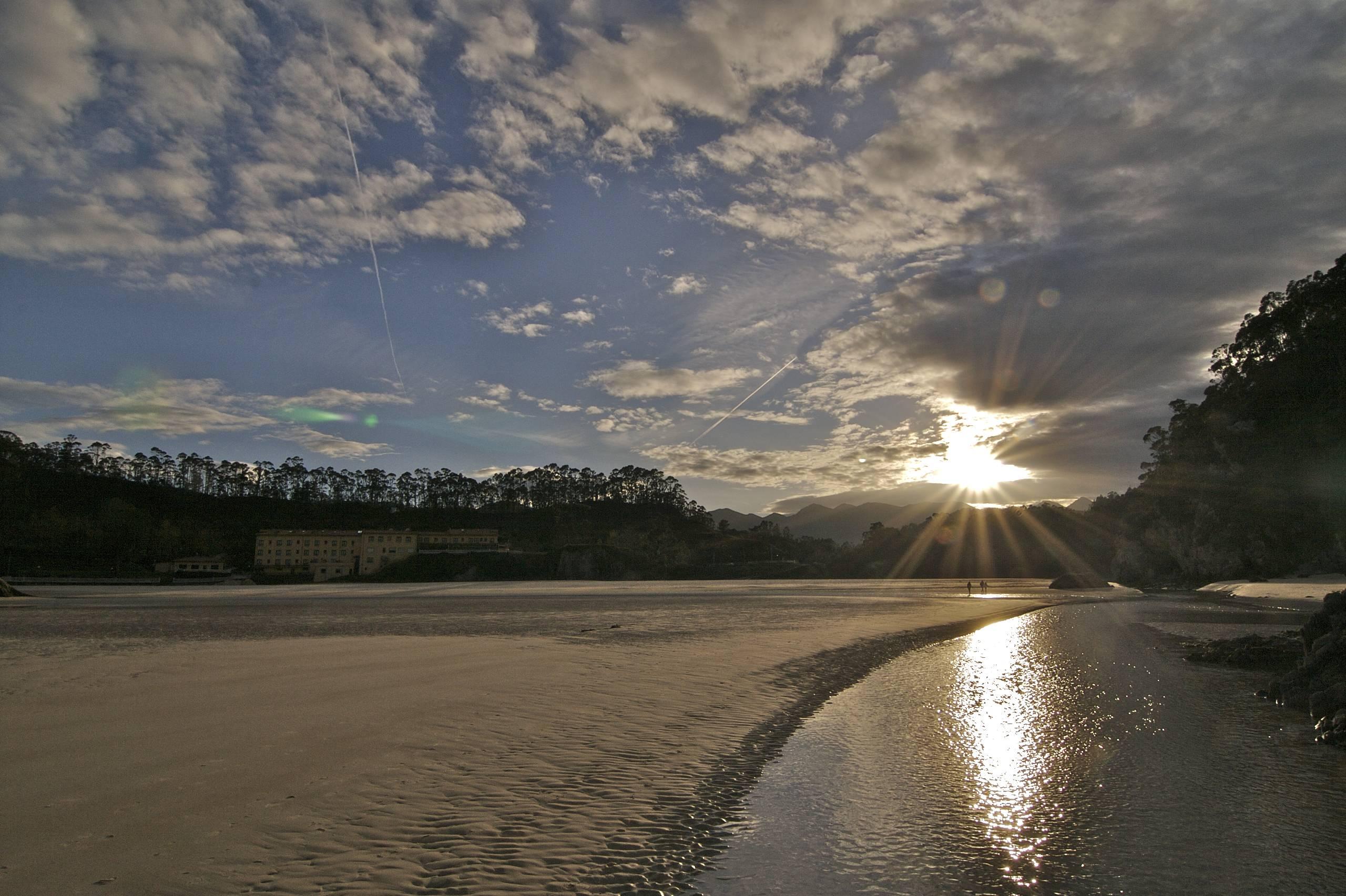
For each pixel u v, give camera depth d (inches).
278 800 292.0
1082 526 6402.6
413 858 243.6
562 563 5969.5
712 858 261.7
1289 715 513.7
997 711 525.3
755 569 6594.5
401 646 816.9
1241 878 256.8
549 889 226.5
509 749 381.7
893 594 2600.9
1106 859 271.3
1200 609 1640.0
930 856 271.4
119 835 252.5
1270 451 2984.7
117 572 5128.0
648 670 644.1
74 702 473.7
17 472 5940.0
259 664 660.7
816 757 399.2
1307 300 2987.2
